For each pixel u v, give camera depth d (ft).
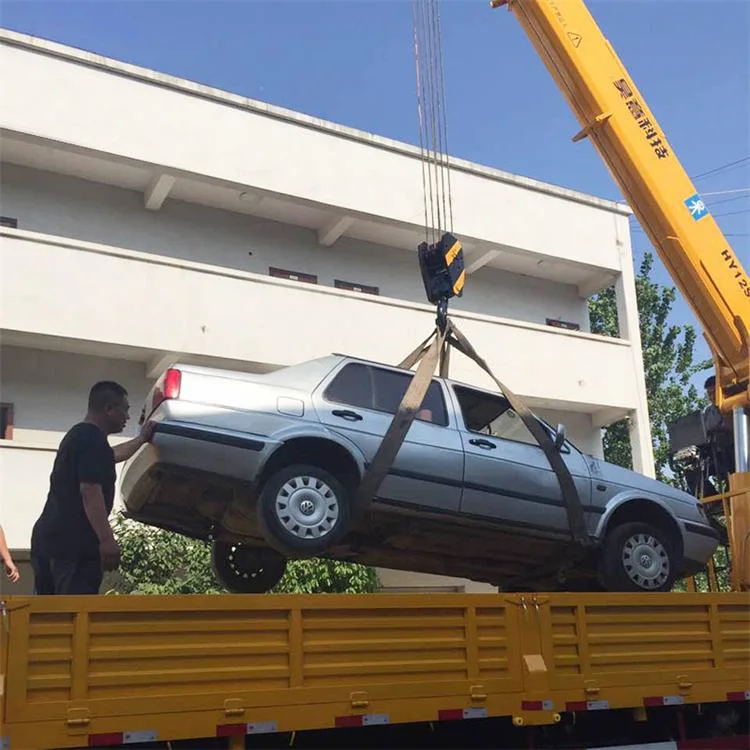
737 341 24.34
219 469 17.49
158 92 45.47
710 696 17.63
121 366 44.34
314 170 49.62
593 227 60.39
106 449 16.16
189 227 49.08
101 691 12.28
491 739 15.75
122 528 36.52
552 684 15.74
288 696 13.43
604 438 82.64
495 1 24.85
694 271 24.38
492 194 56.29
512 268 60.80
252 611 13.51
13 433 40.88
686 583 25.21
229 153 47.01
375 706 14.05
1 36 41.37
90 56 43.60
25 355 41.91
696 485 27.35
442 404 20.63
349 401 19.62
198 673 12.92
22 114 41.39
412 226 52.85
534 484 20.53
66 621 12.32
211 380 18.15
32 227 44.29
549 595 16.28
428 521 19.42
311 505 17.94
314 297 46.88
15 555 39.40
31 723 11.77
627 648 17.01
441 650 14.90
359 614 14.37
